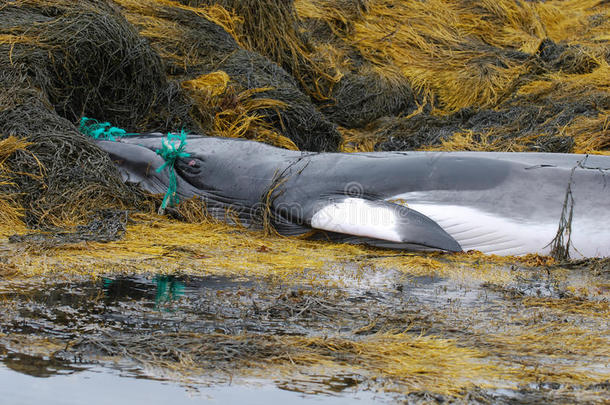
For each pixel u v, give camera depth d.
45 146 14.03
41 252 10.60
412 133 24.67
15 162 13.57
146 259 10.63
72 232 12.07
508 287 9.86
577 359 6.93
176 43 22.97
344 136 25.39
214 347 6.80
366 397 5.95
